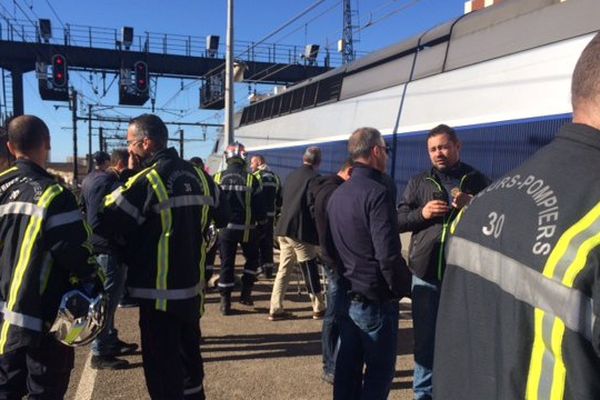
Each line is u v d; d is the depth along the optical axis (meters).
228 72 14.59
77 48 26.72
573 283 1.03
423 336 3.48
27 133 2.74
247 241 6.33
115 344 4.66
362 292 2.97
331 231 3.16
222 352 5.10
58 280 2.70
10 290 2.59
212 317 6.25
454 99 7.14
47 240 2.60
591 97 1.18
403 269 2.90
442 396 1.34
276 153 15.20
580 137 1.18
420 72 8.38
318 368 4.70
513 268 1.16
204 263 3.37
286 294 7.38
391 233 2.87
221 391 4.22
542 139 5.49
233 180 6.22
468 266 1.32
